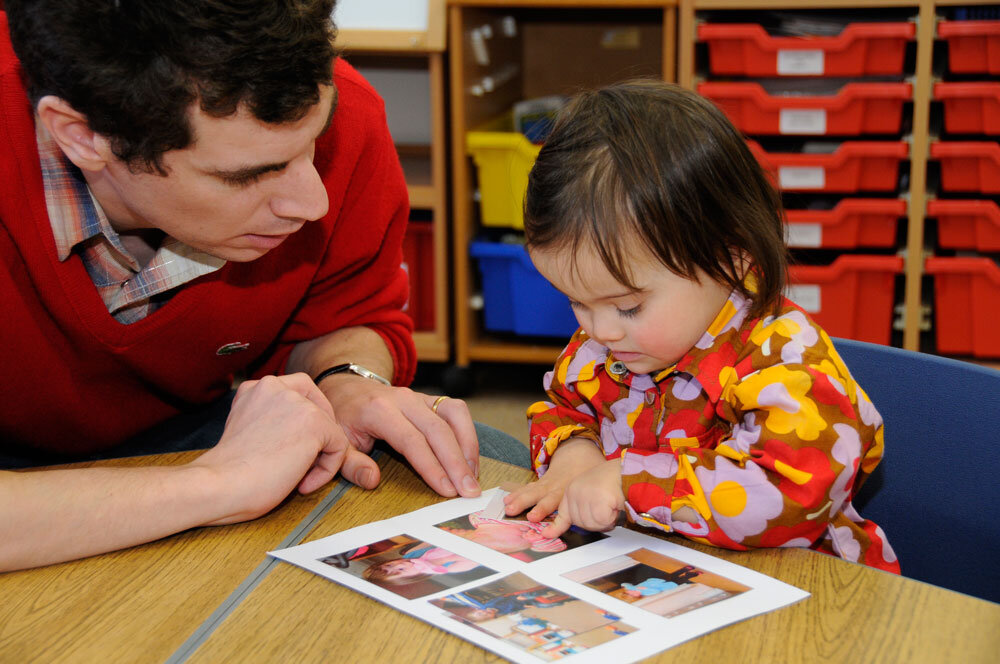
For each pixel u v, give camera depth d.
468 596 0.72
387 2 2.41
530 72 3.07
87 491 0.80
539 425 1.07
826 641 0.66
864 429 0.88
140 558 0.80
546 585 0.74
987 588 0.92
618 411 1.02
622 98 0.91
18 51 0.81
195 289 1.09
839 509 0.91
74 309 1.03
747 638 0.66
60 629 0.70
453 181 2.55
